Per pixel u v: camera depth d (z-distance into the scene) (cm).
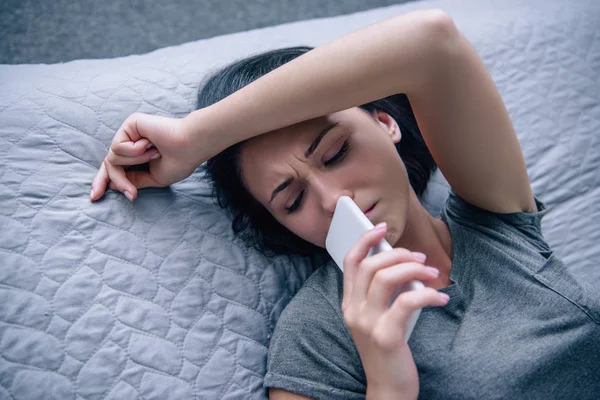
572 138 107
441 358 70
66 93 89
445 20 66
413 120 91
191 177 89
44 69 96
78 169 83
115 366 71
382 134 74
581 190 104
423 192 99
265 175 73
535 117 108
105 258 77
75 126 86
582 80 111
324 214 73
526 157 105
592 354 70
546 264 76
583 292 73
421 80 67
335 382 73
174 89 96
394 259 60
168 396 72
